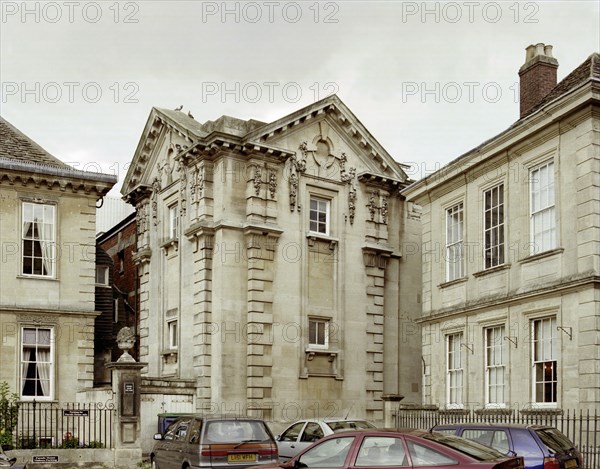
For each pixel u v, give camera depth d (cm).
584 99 2053
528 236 2292
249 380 2875
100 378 3378
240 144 2989
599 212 2047
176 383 2853
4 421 2398
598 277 2002
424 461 1168
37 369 2752
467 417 2450
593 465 1905
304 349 3031
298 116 3111
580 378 2027
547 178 2250
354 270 3247
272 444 1791
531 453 1472
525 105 2745
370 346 3231
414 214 3491
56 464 2194
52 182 2847
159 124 3438
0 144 2906
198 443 1730
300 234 3106
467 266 2567
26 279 2778
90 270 2895
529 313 2252
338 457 1248
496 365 2398
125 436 2302
